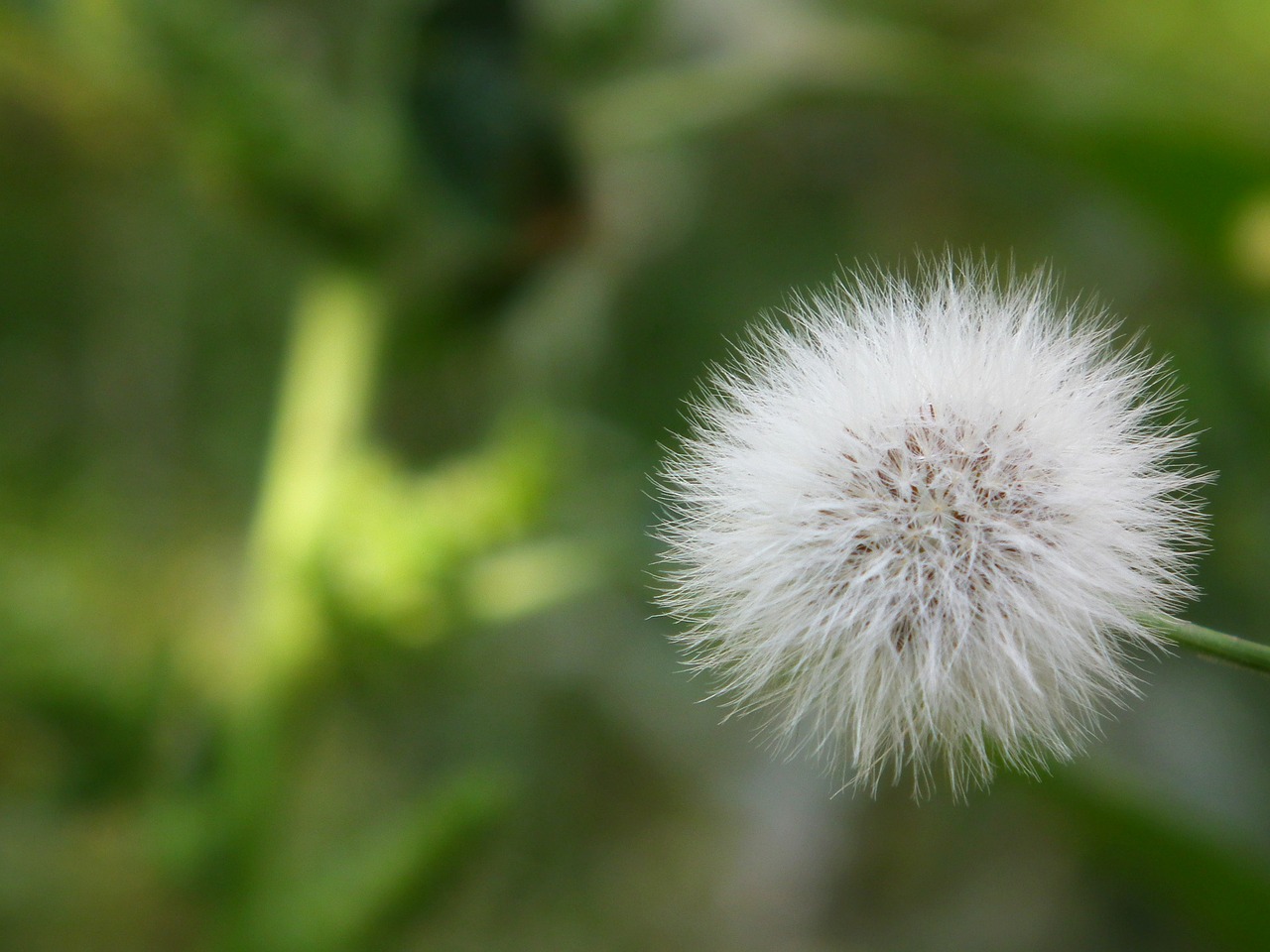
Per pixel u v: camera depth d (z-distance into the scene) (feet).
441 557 0.56
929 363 0.46
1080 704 0.44
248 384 0.71
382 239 0.59
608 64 0.64
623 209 0.72
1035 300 0.47
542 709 0.76
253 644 0.57
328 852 0.58
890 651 0.45
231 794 0.56
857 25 0.69
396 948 0.56
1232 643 0.44
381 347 0.60
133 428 0.70
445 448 0.73
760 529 0.46
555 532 0.63
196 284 0.71
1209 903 0.59
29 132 0.65
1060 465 0.45
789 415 0.46
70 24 0.60
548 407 0.62
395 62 0.60
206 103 0.57
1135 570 0.45
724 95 0.65
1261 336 0.74
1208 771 0.72
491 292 0.61
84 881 0.58
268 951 0.54
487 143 0.60
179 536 0.68
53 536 0.65
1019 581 0.45
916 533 0.45
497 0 0.60
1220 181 0.66
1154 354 0.77
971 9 0.74
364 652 0.57
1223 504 0.74
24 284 0.69
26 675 0.55
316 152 0.57
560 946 0.75
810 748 0.80
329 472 0.58
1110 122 0.66
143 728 0.56
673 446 0.75
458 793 0.54
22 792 0.56
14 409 0.68
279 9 0.63
